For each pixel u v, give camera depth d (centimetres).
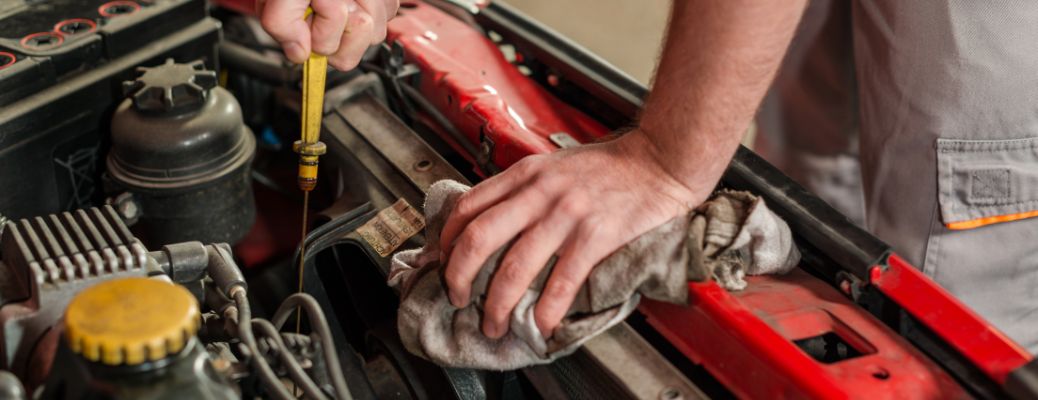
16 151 105
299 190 142
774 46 80
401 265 92
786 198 91
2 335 74
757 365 75
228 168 109
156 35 117
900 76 118
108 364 61
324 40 86
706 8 79
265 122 146
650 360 80
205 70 111
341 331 107
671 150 83
